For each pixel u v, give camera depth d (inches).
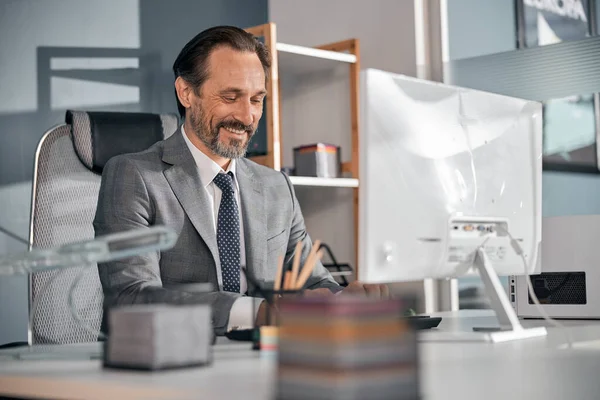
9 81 112.5
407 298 33.0
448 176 59.1
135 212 75.9
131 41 126.9
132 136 86.0
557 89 119.9
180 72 83.5
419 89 57.7
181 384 37.1
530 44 124.4
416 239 57.0
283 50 118.6
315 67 131.3
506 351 51.5
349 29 134.9
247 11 145.7
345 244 128.1
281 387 32.3
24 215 113.0
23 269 47.6
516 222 65.1
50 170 81.6
